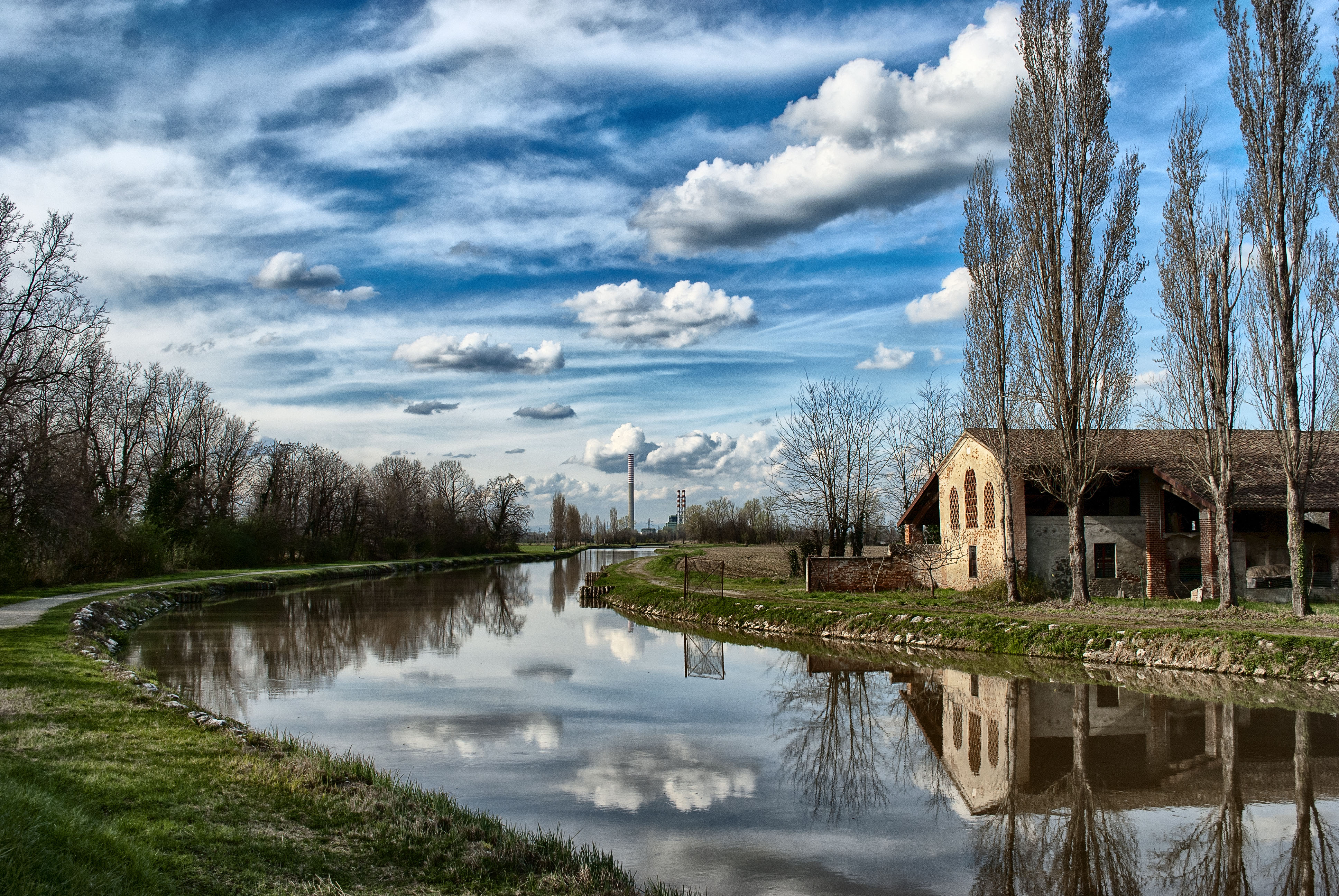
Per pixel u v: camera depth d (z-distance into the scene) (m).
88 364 49.72
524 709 19.27
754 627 34.00
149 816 8.73
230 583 50.69
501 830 10.27
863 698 20.69
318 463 85.56
